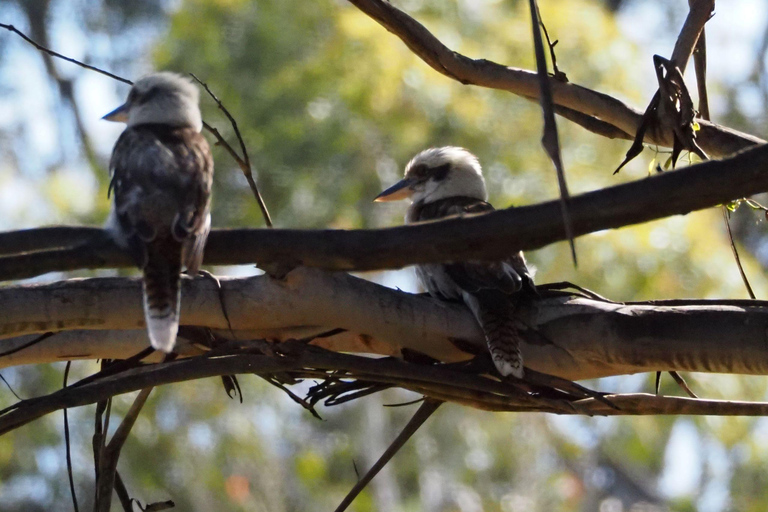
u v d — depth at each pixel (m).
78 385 6.87
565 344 6.86
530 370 6.66
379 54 13.76
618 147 13.72
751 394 13.46
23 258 5.55
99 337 7.12
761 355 6.58
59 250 5.59
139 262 5.62
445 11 14.04
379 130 13.90
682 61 7.45
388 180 14.02
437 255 5.44
